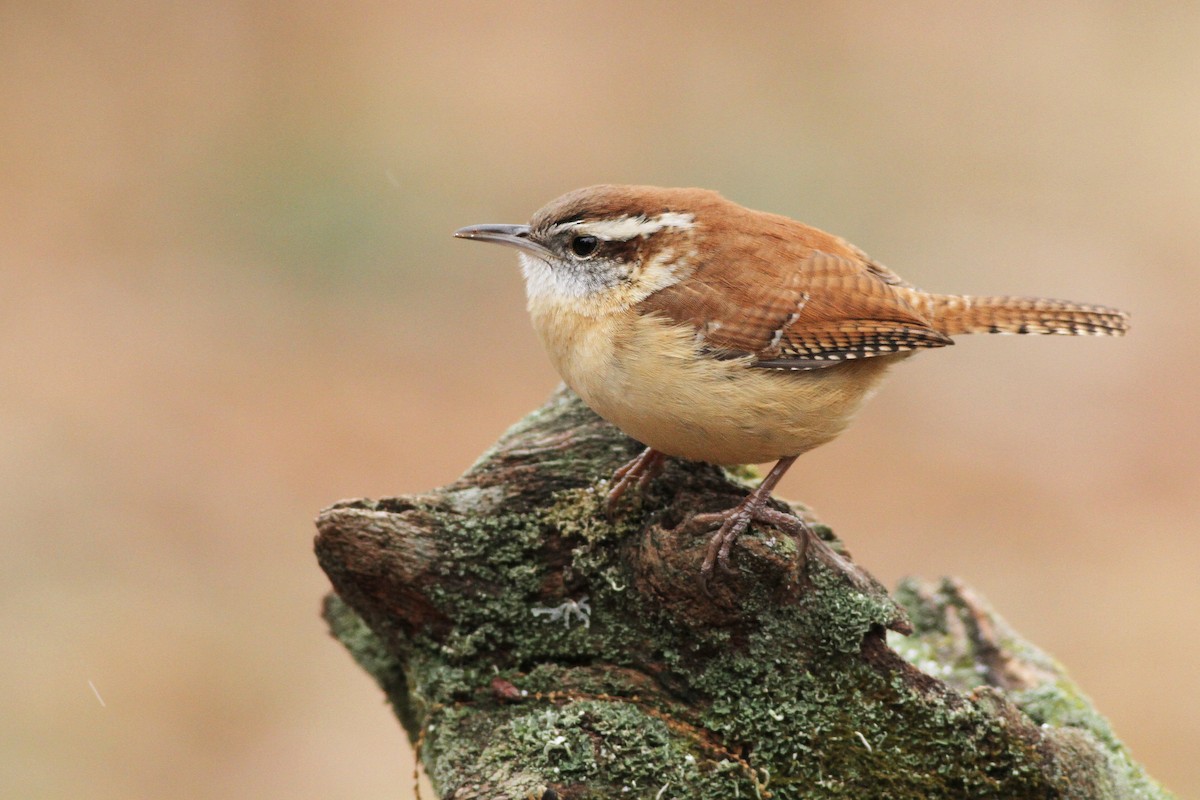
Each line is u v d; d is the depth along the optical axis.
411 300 16.78
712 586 5.69
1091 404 14.90
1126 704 11.40
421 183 17.56
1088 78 18.81
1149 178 17.22
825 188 17.41
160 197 17.59
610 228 6.29
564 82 19.09
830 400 6.22
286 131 18.28
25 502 13.16
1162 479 13.91
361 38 19.94
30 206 17.31
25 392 14.63
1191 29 19.56
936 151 17.86
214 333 15.98
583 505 6.16
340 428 14.73
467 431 14.88
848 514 13.47
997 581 12.70
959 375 15.40
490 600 6.12
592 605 6.09
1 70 19.09
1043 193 17.17
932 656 7.39
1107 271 16.08
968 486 13.84
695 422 6.09
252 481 13.87
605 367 6.12
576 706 5.84
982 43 19.52
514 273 17.19
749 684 5.77
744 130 18.20
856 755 5.64
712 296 6.12
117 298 16.25
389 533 6.08
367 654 7.35
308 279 16.89
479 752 5.86
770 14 20.20
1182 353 15.32
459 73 19.27
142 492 13.55
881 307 6.35
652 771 5.60
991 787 5.59
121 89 19.08
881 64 19.17
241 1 20.39
